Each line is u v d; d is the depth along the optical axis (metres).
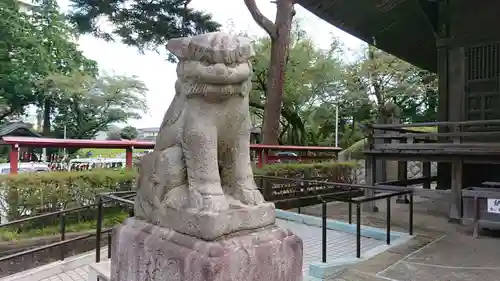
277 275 2.18
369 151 6.89
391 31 9.34
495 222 5.11
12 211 5.55
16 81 18.05
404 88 20.00
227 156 2.35
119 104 22.55
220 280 1.88
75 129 21.97
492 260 4.18
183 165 2.32
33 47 18.62
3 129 16.97
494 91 7.29
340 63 21.09
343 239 5.49
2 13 17.81
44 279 4.43
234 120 2.20
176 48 2.13
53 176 5.85
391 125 6.69
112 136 23.80
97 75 22.98
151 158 2.51
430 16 7.87
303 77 19.27
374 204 7.14
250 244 2.08
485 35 7.36
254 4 10.74
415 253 4.44
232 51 1.96
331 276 3.74
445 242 4.92
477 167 7.56
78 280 4.41
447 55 7.87
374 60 20.22
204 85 2.04
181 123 2.30
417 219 6.44
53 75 18.84
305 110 21.86
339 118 23.64
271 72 11.24
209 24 11.13
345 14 8.29
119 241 2.55
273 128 11.23
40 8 20.00
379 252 4.48
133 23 10.64
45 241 5.66
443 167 7.81
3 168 9.37
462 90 7.66
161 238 2.21
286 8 10.92
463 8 7.61
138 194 2.64
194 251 1.96
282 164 8.96
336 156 12.05
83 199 6.12
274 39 11.12
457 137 7.53
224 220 2.02
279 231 2.29
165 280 2.10
